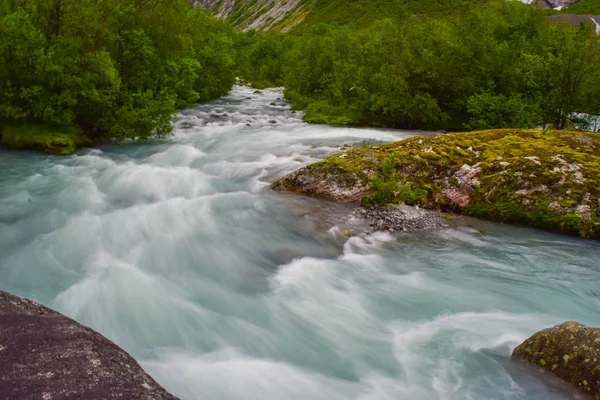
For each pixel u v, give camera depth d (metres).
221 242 9.61
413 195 11.98
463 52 25.62
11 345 3.90
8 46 15.98
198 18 35.88
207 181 13.92
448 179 12.31
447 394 5.61
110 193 12.68
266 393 5.51
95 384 3.52
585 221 10.63
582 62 21.70
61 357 3.81
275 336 6.77
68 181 13.57
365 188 12.14
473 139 13.96
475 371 5.98
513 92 23.69
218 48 35.25
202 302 7.50
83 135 18.28
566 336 5.46
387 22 32.78
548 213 10.99
